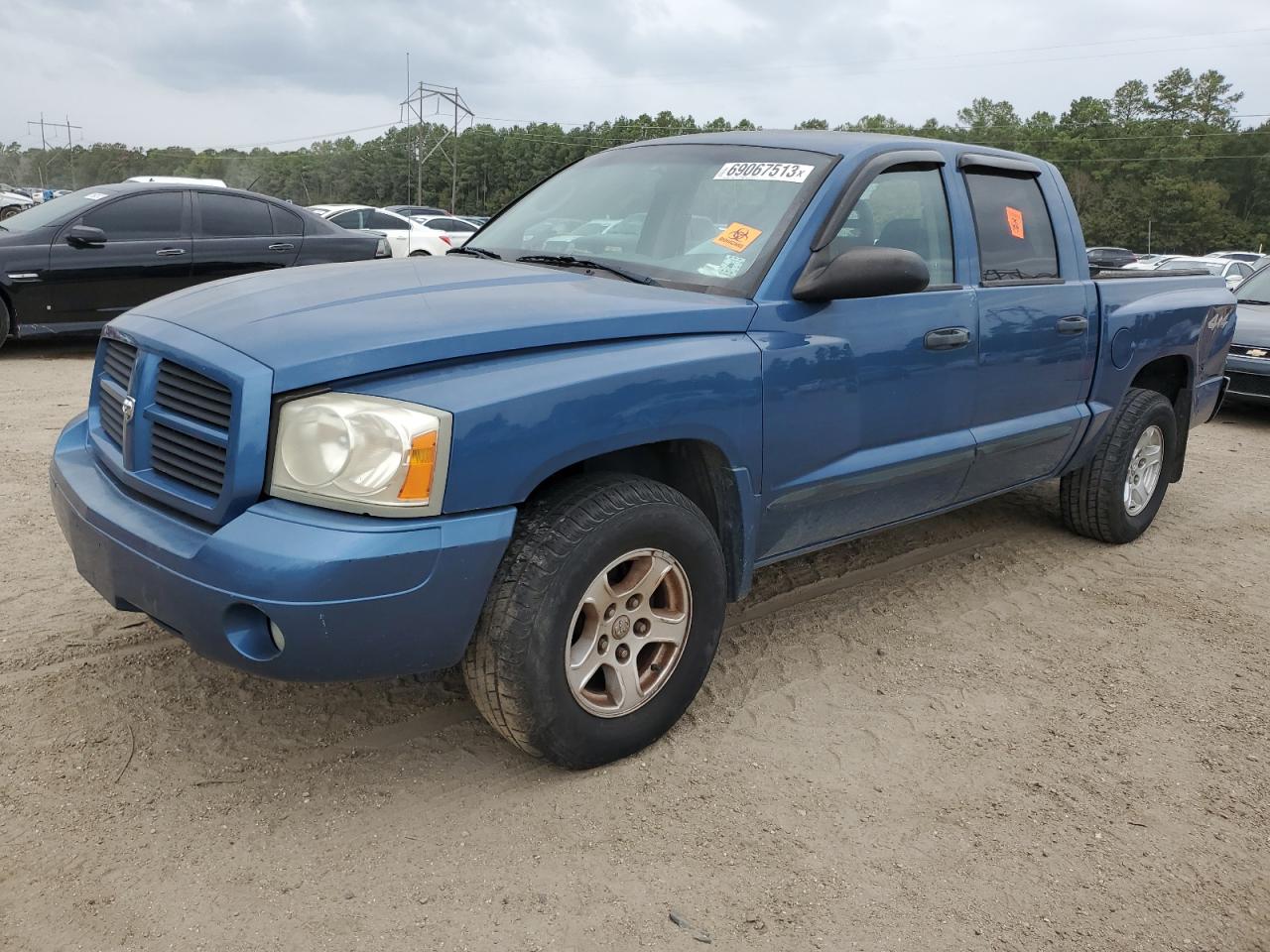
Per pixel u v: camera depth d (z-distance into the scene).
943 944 2.26
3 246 8.29
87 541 2.64
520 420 2.43
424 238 20.69
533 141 120.81
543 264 3.50
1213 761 3.11
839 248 3.31
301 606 2.22
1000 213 4.09
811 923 2.29
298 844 2.47
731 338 2.95
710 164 3.61
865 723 3.20
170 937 2.15
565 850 2.50
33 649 3.35
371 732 2.98
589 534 2.58
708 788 2.79
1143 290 4.93
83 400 7.07
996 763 3.02
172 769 2.75
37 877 2.30
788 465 3.15
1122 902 2.44
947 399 3.69
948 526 5.28
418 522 2.33
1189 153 114.75
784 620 3.97
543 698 2.58
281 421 2.34
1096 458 4.86
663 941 2.21
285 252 9.87
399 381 2.38
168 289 9.17
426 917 2.25
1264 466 7.19
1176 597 4.45
